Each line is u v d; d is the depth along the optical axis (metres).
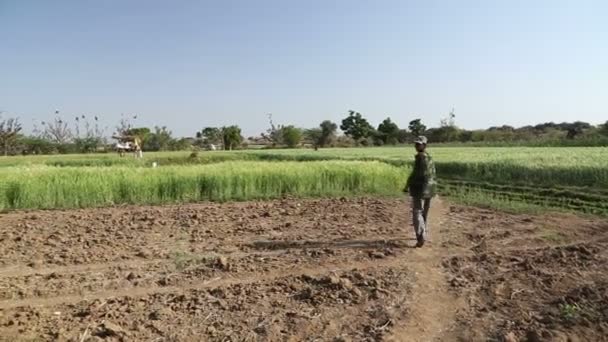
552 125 96.88
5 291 6.28
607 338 5.25
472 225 11.16
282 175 17.36
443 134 84.12
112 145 72.88
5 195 13.88
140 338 4.96
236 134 80.19
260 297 6.09
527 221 11.74
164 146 75.62
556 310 5.84
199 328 5.21
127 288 6.48
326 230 10.41
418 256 8.16
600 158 24.55
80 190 14.59
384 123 94.06
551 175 20.23
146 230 10.41
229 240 9.41
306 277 6.76
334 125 91.00
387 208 13.88
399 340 5.02
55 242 9.18
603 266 7.64
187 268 7.36
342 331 5.23
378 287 6.43
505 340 5.08
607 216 12.71
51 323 5.27
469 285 6.71
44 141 68.31
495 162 23.72
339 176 18.11
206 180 16.41
